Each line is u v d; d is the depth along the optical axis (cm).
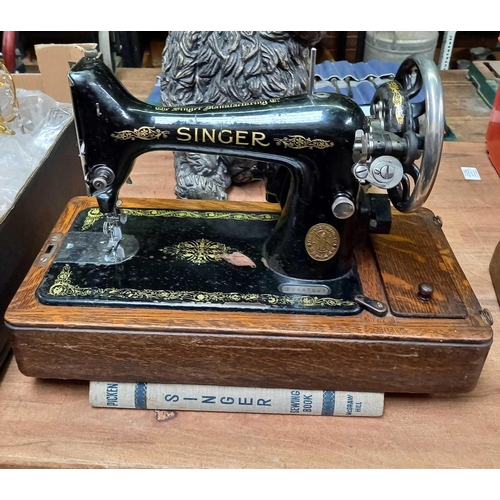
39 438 104
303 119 99
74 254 116
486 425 109
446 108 226
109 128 102
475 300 108
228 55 155
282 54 156
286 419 110
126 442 104
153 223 126
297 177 105
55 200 145
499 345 125
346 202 102
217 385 108
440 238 126
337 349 101
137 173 184
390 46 258
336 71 227
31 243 131
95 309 104
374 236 125
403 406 112
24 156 138
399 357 102
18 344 103
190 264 115
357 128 98
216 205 135
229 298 106
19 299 105
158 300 105
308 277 111
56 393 113
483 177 187
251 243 122
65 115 157
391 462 102
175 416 110
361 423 109
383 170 95
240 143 102
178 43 158
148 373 105
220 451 104
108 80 101
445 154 197
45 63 167
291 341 100
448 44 266
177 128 102
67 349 103
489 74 238
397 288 109
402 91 99
